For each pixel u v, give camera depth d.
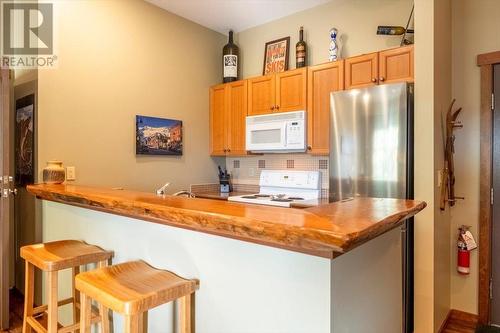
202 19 3.59
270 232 0.95
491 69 2.57
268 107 3.35
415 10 2.27
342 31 3.17
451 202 2.60
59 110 2.56
